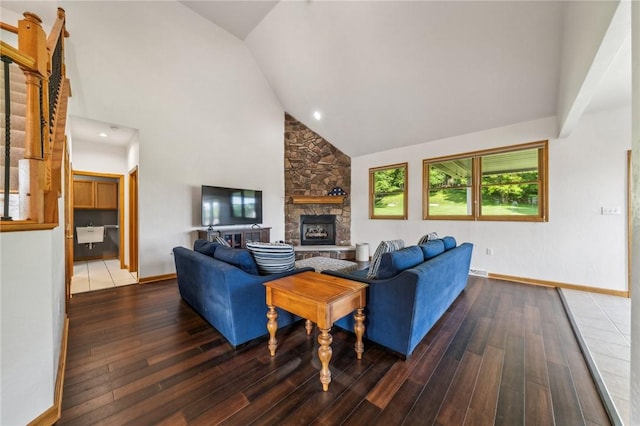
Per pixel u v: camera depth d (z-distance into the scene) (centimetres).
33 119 128
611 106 326
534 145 385
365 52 391
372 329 212
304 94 529
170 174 421
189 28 438
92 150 450
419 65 371
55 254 167
